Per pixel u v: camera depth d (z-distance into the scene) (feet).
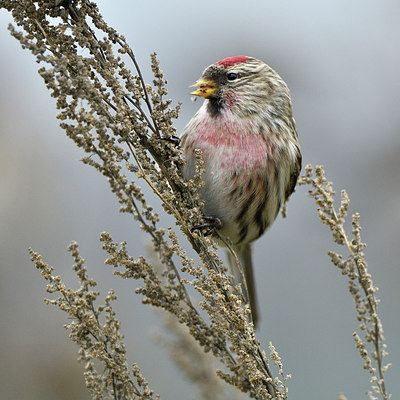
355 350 32.19
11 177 34.99
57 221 34.42
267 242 37.63
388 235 37.04
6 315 31.01
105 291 32.45
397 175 38.65
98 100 16.14
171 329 20.53
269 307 35.22
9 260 32.65
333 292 35.58
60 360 29.76
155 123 17.56
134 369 15.78
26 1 16.47
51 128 37.65
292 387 30.94
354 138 39.81
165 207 17.17
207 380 20.04
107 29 17.02
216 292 16.52
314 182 16.89
